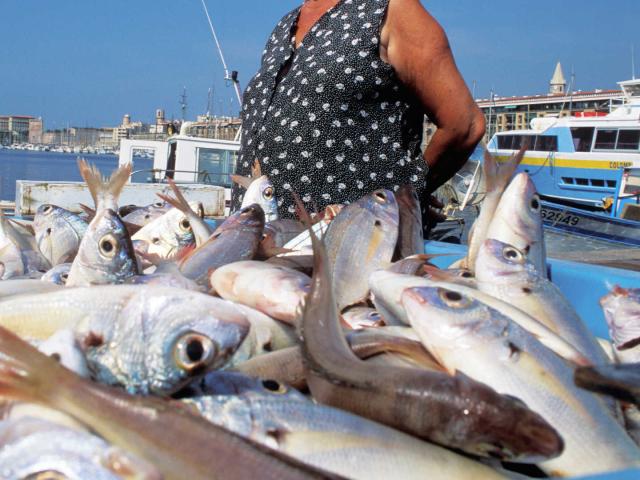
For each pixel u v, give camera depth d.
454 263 3.98
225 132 25.06
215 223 5.96
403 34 4.14
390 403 1.86
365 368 1.96
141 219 5.42
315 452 1.76
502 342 2.19
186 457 1.42
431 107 4.32
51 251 4.08
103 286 2.07
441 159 4.48
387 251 3.52
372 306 3.40
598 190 28.56
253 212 3.64
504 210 3.47
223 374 2.01
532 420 1.74
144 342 1.92
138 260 3.45
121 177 3.36
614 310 2.89
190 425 1.45
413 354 2.25
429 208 4.85
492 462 1.89
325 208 4.27
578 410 2.10
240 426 1.78
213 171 15.95
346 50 4.19
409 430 1.84
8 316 2.07
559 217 13.19
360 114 4.27
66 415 1.49
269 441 1.76
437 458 1.79
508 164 3.60
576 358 2.38
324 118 4.24
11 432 1.37
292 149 4.32
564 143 30.00
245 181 4.55
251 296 2.71
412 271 3.14
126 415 1.47
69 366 1.80
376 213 3.54
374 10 4.18
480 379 2.15
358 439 1.79
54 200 8.08
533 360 2.17
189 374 1.89
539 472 2.04
